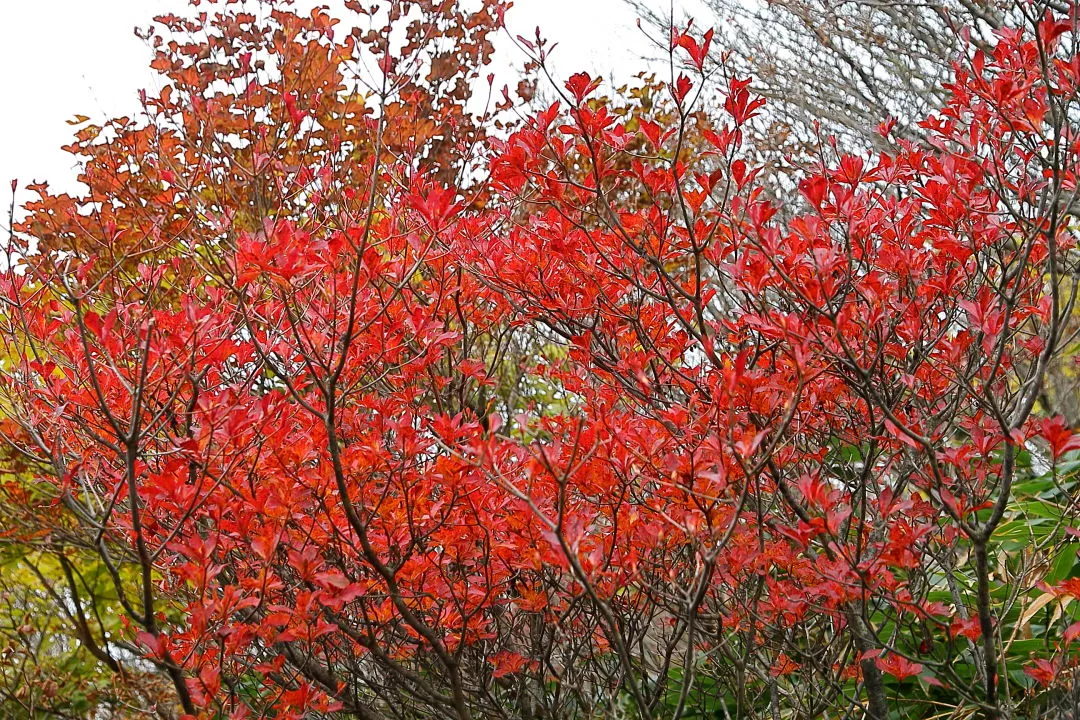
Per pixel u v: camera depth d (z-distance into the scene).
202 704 2.54
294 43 5.58
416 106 5.81
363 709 3.29
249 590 2.74
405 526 2.85
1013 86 2.64
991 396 2.49
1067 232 3.53
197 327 2.70
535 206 4.78
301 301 3.08
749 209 2.46
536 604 2.91
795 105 6.50
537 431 4.38
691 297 2.86
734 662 3.00
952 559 3.59
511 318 4.28
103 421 3.20
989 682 2.71
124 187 4.86
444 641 3.06
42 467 3.93
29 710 4.09
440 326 3.03
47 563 5.19
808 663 3.50
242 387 3.17
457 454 2.31
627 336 3.32
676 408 2.67
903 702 3.99
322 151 5.58
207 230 4.84
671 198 3.19
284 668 3.43
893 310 3.06
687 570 3.06
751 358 2.90
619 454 2.58
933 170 2.85
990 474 3.47
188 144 5.25
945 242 2.82
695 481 2.54
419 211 2.71
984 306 2.51
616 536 2.65
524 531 2.69
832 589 2.69
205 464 2.51
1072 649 3.46
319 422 2.94
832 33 6.38
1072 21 2.51
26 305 3.24
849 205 2.58
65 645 5.43
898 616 3.26
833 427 3.53
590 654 3.40
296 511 2.80
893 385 3.34
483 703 3.64
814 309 2.41
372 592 2.99
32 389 3.10
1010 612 3.96
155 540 3.33
